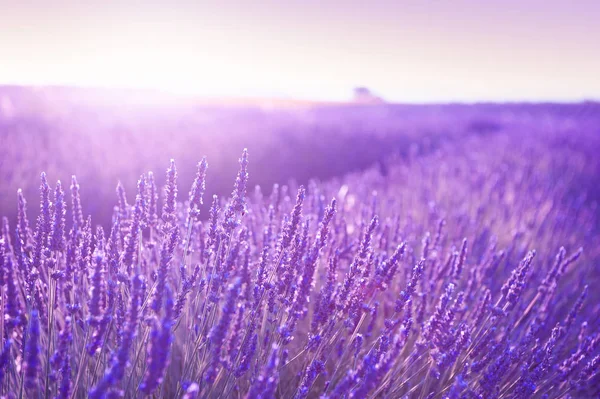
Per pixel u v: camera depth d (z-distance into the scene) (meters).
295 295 0.46
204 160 0.47
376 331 0.59
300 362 0.53
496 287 0.71
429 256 0.64
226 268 0.45
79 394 0.43
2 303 0.42
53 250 0.45
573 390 0.54
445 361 0.45
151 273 0.57
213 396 0.43
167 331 0.31
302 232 0.46
